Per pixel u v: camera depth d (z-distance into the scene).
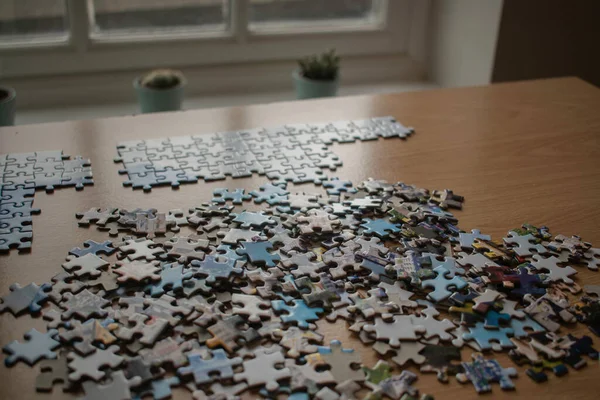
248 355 0.76
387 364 0.75
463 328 0.81
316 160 1.19
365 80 2.27
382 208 1.05
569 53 2.07
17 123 1.84
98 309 0.81
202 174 1.12
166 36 2.02
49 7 1.89
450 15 2.15
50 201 1.03
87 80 1.98
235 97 2.11
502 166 1.22
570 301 0.86
